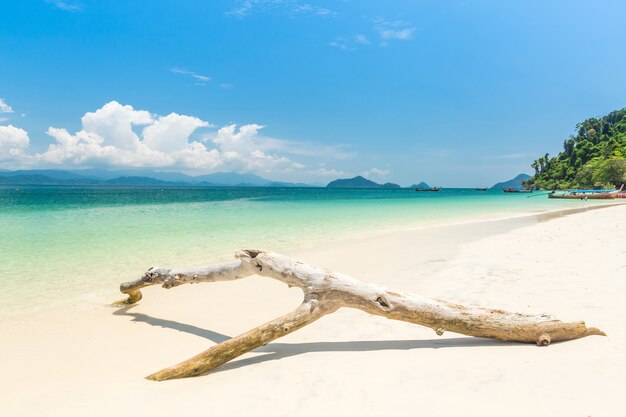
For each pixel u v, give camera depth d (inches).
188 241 609.6
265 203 2009.1
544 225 829.2
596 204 1972.2
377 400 152.6
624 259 394.6
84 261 454.0
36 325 255.9
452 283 345.7
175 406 154.3
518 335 211.6
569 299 277.0
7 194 2733.8
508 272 378.0
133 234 681.0
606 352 188.7
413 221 1006.4
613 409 138.6
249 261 243.8
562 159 7007.9
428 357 196.4
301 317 215.5
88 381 179.8
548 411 139.0
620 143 5689.0
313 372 182.7
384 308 221.8
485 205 1961.1
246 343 197.3
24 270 408.5
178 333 245.0
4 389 171.5
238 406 152.1
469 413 139.6
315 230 781.3
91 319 269.3
